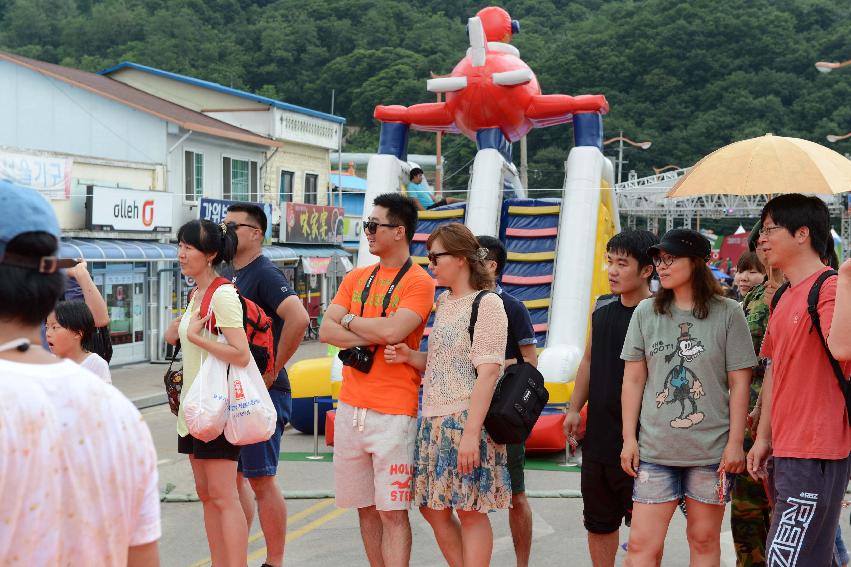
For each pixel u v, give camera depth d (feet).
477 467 15.78
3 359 6.71
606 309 17.06
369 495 17.04
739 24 252.21
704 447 14.62
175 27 209.26
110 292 67.77
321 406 37.42
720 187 14.98
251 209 20.15
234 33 229.86
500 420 15.61
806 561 13.15
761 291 17.48
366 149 197.26
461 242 16.34
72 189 64.44
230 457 17.01
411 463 16.60
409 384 16.84
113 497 6.96
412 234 17.51
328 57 229.25
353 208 136.67
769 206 13.88
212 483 17.03
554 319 37.11
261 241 20.51
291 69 225.15
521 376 16.07
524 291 39.11
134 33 205.57
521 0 287.89
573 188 39.58
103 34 203.72
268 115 99.76
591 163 39.88
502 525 24.21
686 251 14.69
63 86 79.20
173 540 22.93
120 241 66.85
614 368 16.65
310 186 106.42
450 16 272.72
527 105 41.47
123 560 7.10
